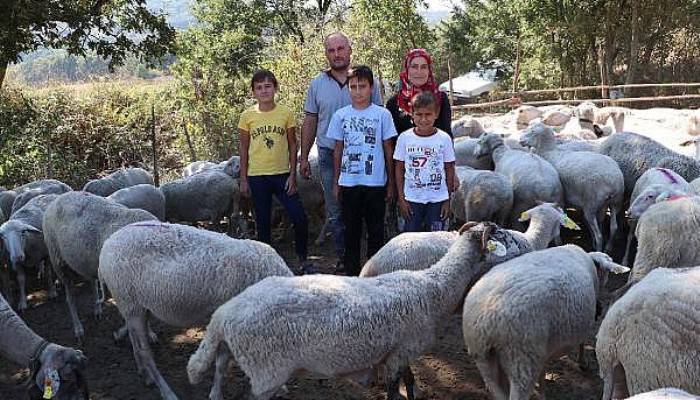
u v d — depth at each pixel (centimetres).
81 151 2027
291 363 403
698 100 2695
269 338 396
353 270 645
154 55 1500
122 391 532
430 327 443
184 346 610
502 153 920
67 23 1324
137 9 1468
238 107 2353
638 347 357
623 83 3058
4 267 712
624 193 862
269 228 706
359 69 592
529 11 2870
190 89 2480
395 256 530
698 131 1455
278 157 686
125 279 483
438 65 3931
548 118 1692
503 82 3706
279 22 3145
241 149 696
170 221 930
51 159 1758
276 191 695
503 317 407
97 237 599
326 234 938
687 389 340
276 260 500
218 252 483
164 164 2091
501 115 2147
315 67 1862
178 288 472
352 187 610
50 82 2256
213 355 414
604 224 890
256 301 402
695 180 710
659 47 3102
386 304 417
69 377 422
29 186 988
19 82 2138
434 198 575
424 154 571
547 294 411
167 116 2269
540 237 593
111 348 614
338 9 3038
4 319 463
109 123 2091
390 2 3180
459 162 1012
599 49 3033
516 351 410
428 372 546
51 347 436
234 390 525
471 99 3559
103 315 692
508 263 453
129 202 826
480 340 421
